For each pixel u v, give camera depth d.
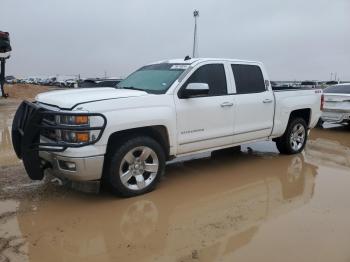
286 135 7.64
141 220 4.43
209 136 5.97
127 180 5.06
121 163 4.94
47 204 4.86
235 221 4.42
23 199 5.01
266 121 6.99
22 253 3.62
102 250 3.71
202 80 5.95
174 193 5.36
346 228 4.21
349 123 11.93
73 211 4.65
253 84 6.79
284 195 5.34
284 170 6.66
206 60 6.10
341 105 11.41
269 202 5.05
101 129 4.62
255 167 6.84
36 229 4.14
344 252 3.66
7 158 7.10
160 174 5.39
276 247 3.77
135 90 5.65
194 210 4.75
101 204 4.89
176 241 3.91
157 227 4.25
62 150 4.57
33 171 4.73
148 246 3.80
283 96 7.34
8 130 10.66
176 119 5.47
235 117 6.36
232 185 5.77
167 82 5.68
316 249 3.72
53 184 5.59
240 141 6.60
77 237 3.97
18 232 4.06
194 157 7.59
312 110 8.01
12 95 27.86
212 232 4.12
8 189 5.37
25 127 4.69
